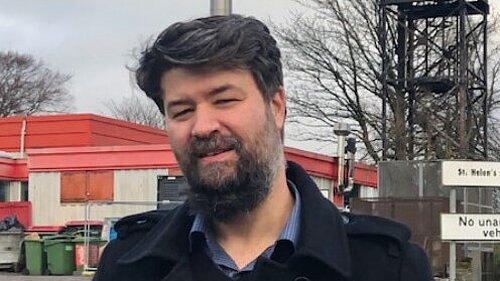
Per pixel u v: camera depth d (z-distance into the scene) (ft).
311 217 7.39
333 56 112.57
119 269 8.02
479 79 86.69
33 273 68.08
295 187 7.88
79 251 67.51
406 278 7.34
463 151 81.76
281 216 7.74
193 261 7.58
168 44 7.33
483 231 33.35
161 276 7.69
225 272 7.54
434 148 85.30
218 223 7.71
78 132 96.32
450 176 33.42
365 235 7.45
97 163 79.30
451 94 84.17
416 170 48.32
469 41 90.53
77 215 79.51
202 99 7.41
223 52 7.23
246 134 7.41
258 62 7.42
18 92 248.93
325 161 79.77
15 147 98.68
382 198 47.39
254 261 7.47
